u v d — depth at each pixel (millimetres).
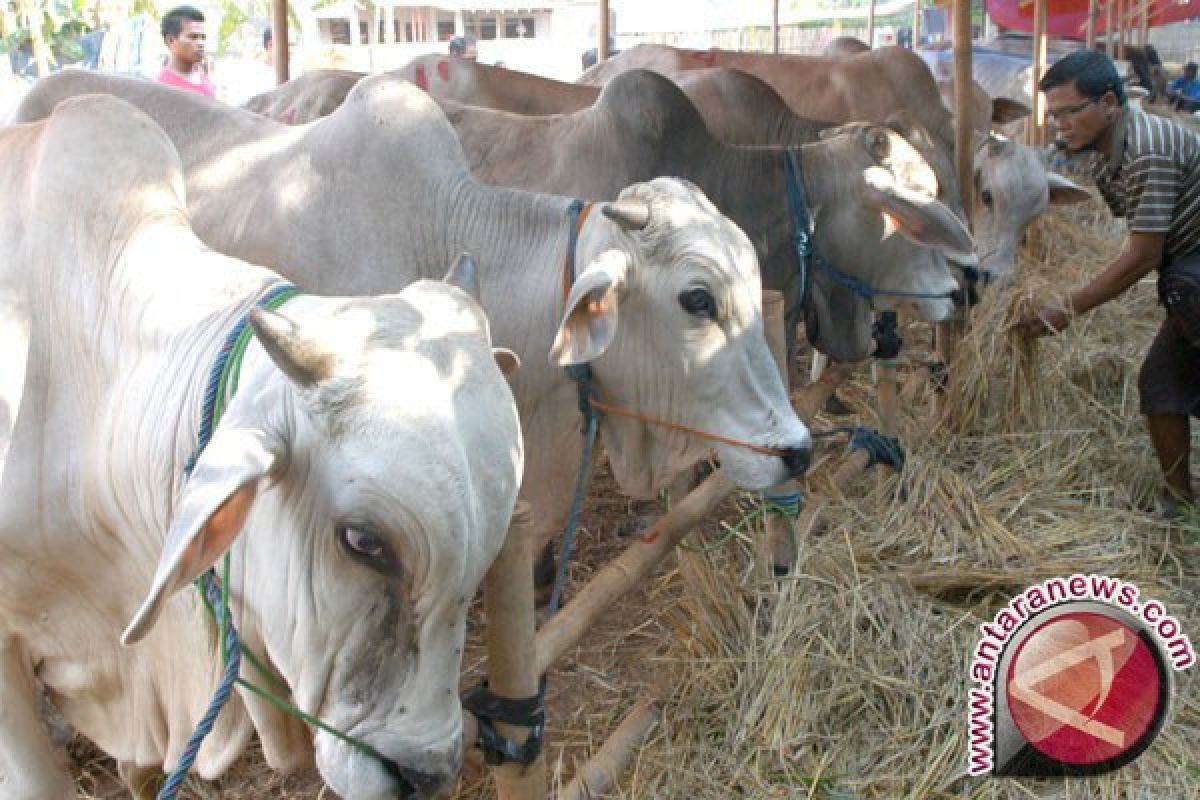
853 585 3354
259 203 3154
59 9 11922
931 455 4367
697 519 2818
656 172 3947
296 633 1726
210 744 2088
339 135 3072
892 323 4297
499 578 1887
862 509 4008
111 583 2207
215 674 1983
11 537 2176
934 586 3543
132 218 2217
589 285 2514
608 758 2674
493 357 1809
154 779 2629
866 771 2811
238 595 1832
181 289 2078
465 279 1961
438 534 1602
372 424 1607
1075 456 4430
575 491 2955
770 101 5234
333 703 1731
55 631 2266
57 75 3619
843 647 3146
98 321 2168
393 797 1718
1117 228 8281
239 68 16203
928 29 22609
